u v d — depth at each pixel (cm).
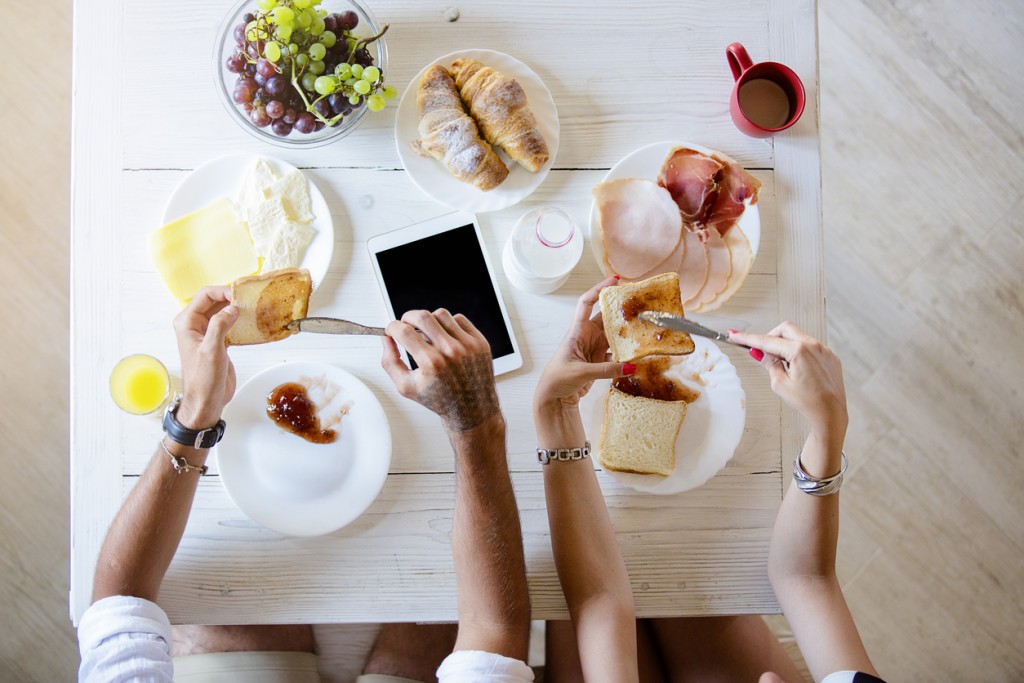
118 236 119
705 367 120
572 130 124
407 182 121
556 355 112
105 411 117
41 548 177
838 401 100
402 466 119
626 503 120
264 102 111
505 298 121
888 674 183
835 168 196
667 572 119
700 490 120
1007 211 196
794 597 113
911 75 198
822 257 124
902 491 188
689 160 119
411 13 122
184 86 120
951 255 195
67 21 184
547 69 124
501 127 115
